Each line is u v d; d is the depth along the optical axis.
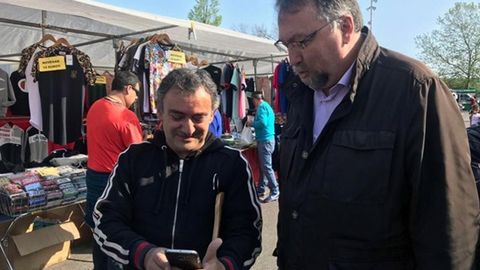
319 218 1.33
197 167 1.49
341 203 1.27
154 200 1.47
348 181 1.26
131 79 3.43
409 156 1.22
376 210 1.24
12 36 5.86
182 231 1.44
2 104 4.47
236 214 1.49
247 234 1.46
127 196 1.49
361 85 1.31
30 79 4.12
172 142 1.45
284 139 1.54
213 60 8.16
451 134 1.22
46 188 3.37
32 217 3.83
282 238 1.50
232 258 1.35
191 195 1.47
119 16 4.13
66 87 4.20
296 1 1.26
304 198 1.37
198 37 5.68
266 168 6.48
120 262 1.35
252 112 7.21
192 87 1.38
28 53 4.12
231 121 6.94
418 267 1.25
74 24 5.49
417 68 1.27
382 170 1.23
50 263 3.87
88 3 3.66
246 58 7.73
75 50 4.23
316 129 1.44
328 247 1.32
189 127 1.40
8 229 3.43
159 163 1.49
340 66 1.32
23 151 4.92
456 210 1.20
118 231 1.39
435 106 1.22
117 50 4.81
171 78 1.42
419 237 1.23
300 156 1.42
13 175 3.46
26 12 4.86
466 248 1.22
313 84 1.36
